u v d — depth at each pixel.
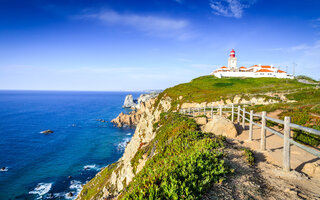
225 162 7.50
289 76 92.19
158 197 4.92
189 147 9.86
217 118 14.20
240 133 14.36
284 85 61.84
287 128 6.97
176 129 15.07
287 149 6.96
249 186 5.75
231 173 6.58
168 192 4.93
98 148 51.88
